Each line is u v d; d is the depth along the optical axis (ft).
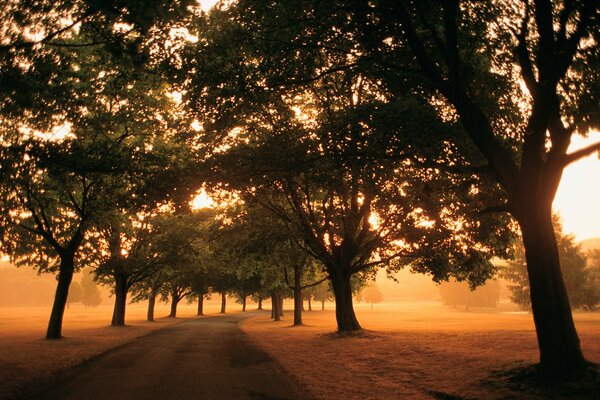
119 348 55.93
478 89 39.42
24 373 34.01
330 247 76.74
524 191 29.66
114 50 29.22
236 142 54.08
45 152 40.91
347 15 32.99
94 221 69.92
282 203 78.74
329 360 44.52
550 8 27.91
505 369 31.55
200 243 125.39
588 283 215.31
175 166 52.90
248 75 38.22
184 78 37.91
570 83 35.24
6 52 29.32
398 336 64.69
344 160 34.63
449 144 34.09
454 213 53.16
